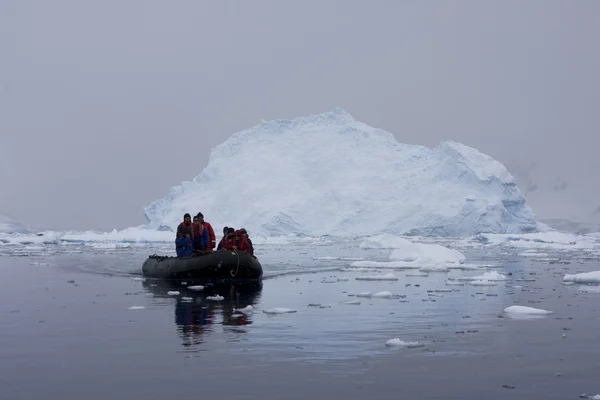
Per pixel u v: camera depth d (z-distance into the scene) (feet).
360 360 29.27
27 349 31.91
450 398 23.70
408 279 71.26
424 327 38.06
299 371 27.35
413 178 257.14
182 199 281.54
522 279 71.10
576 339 34.27
